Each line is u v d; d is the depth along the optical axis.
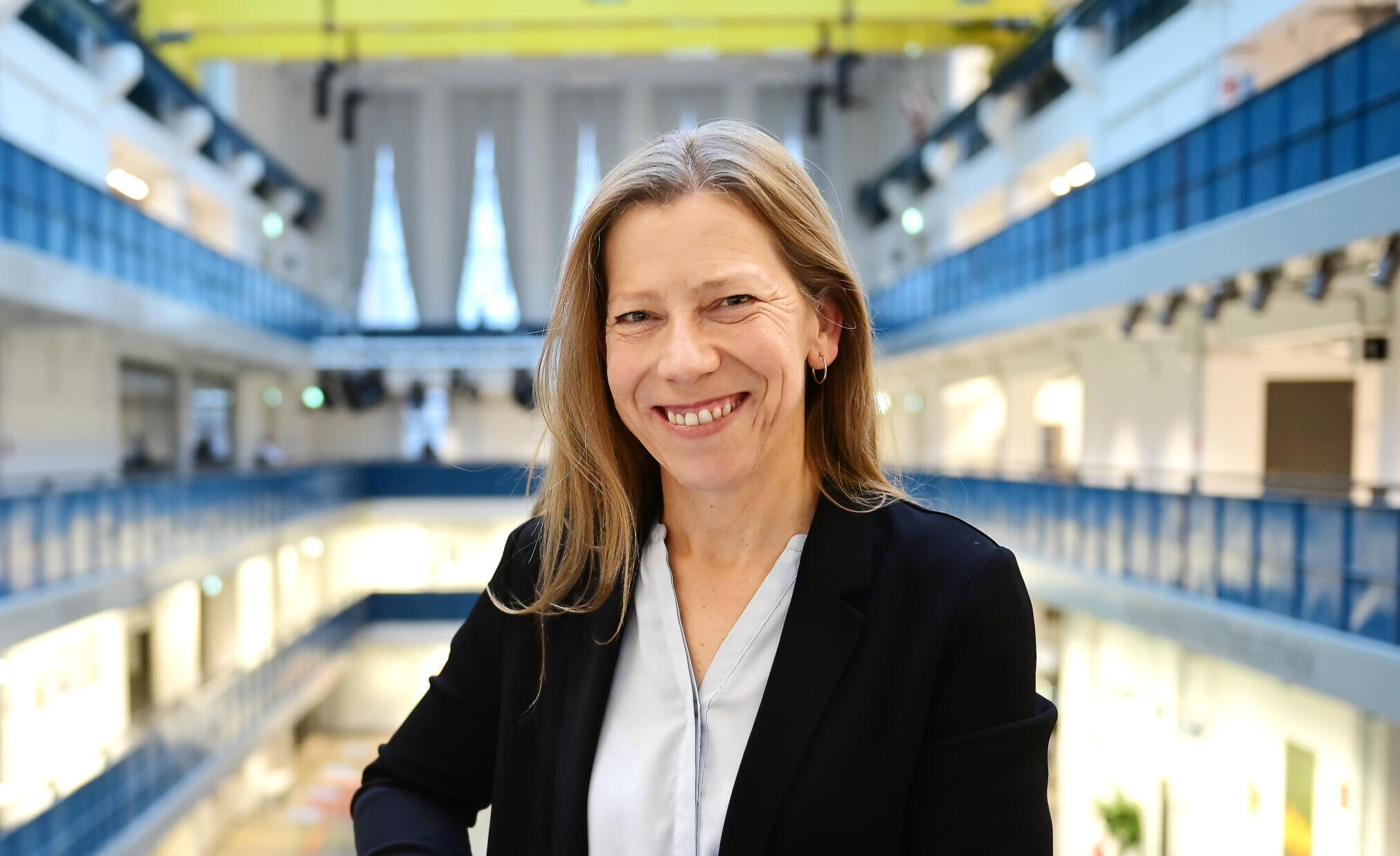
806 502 1.18
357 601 23.02
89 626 13.95
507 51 18.97
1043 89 16.50
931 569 1.07
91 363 15.66
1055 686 14.52
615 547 1.20
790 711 1.04
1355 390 12.01
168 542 13.47
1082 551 11.80
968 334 16.11
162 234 14.44
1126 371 14.13
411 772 1.30
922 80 23.77
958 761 1.01
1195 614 9.16
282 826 17.75
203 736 13.71
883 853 1.01
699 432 1.05
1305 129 7.95
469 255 27.70
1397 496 9.03
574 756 1.15
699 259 1.02
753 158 1.07
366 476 24.77
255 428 23.72
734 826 1.01
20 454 13.51
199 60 20.39
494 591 1.32
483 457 28.58
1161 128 12.62
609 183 1.10
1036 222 13.70
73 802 9.95
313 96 27.52
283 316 21.25
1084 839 13.33
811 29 18.78
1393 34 6.91
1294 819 9.11
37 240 10.61
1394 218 6.79
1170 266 9.96
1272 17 10.30
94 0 14.33
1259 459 12.25
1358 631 7.06
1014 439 18.45
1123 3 13.50
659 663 1.15
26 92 13.17
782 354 1.04
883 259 25.38
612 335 1.09
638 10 16.58
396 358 25.36
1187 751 10.84
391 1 16.47
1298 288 9.12
